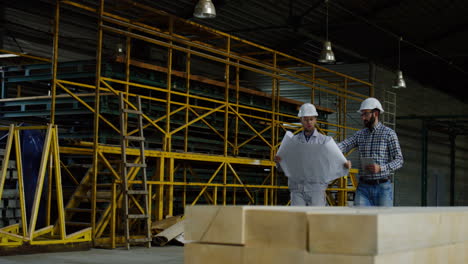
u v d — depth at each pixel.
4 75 11.13
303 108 6.95
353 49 22.12
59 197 8.38
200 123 11.98
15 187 9.91
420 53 23.02
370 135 6.43
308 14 18.89
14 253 7.71
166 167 10.90
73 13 15.70
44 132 11.41
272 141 12.91
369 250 1.80
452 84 28.61
